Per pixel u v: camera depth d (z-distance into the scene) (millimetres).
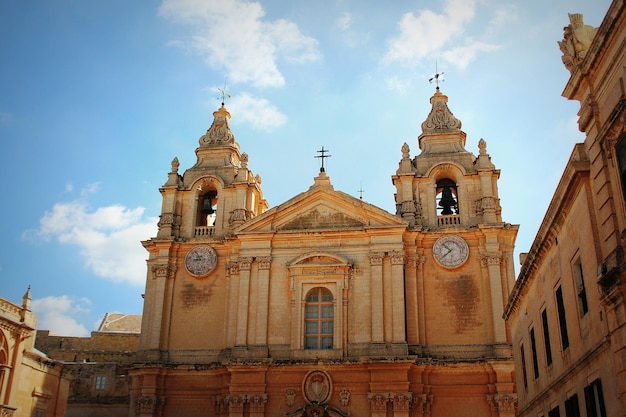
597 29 19453
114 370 51438
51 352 55875
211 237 44375
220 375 39938
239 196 44938
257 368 38500
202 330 42031
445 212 44031
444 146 45469
